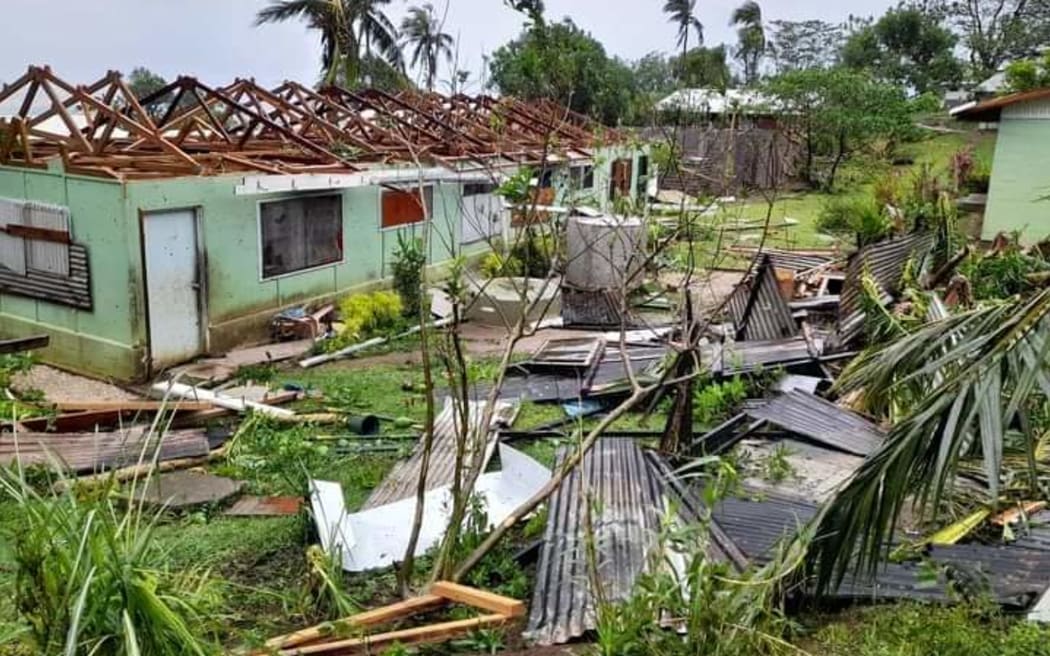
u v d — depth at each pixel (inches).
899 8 1820.9
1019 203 656.4
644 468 231.1
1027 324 111.0
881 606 156.9
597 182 571.8
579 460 181.6
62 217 360.5
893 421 246.7
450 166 470.6
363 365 386.6
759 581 140.6
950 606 155.6
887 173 887.7
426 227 195.0
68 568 108.6
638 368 340.8
